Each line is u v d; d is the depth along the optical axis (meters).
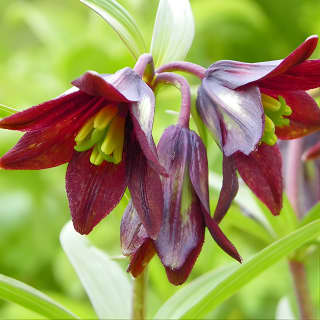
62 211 0.46
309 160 0.30
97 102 0.23
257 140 0.22
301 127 0.25
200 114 0.24
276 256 0.25
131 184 0.23
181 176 0.23
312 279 0.41
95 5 0.25
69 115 0.23
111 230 0.43
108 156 0.23
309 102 0.25
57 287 0.45
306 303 0.30
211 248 0.34
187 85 0.24
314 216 0.28
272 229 0.30
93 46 0.47
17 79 0.49
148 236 0.23
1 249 0.44
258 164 0.25
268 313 0.41
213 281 0.28
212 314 0.41
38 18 0.51
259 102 0.23
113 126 0.23
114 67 0.48
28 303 0.26
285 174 0.32
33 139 0.23
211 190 0.29
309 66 0.23
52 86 0.48
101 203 0.23
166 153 0.24
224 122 0.23
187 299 0.28
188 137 0.24
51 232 0.45
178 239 0.23
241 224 0.31
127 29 0.25
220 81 0.24
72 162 0.24
